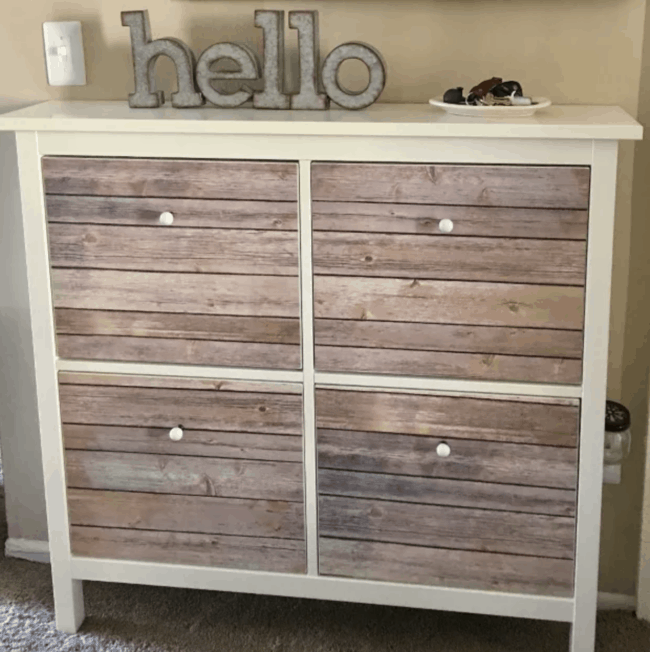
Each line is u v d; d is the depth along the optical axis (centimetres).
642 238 193
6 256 217
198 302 181
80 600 205
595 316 168
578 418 173
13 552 235
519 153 164
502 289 170
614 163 161
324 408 181
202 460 189
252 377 183
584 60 190
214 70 190
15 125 176
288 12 189
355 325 176
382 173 168
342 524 187
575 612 182
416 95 197
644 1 185
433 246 170
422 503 183
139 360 186
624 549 210
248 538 192
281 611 211
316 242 174
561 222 165
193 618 209
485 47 193
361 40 196
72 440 193
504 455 177
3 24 208
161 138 174
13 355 223
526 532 180
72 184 179
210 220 176
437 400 177
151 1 202
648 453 199
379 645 199
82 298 185
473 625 206
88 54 207
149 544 196
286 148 170
